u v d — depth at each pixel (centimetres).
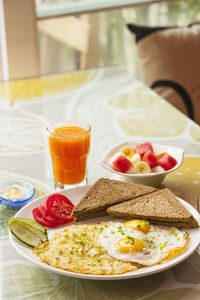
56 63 219
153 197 100
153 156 107
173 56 165
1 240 96
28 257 88
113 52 228
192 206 102
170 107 140
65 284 87
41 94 149
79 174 109
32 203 100
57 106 142
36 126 132
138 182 107
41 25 207
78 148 107
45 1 203
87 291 86
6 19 193
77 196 104
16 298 85
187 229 93
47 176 113
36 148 123
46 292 86
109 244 90
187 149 120
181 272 89
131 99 145
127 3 216
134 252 88
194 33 167
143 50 168
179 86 166
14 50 201
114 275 84
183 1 222
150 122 133
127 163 107
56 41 214
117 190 102
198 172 112
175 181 110
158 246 90
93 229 94
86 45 221
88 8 212
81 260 88
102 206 98
